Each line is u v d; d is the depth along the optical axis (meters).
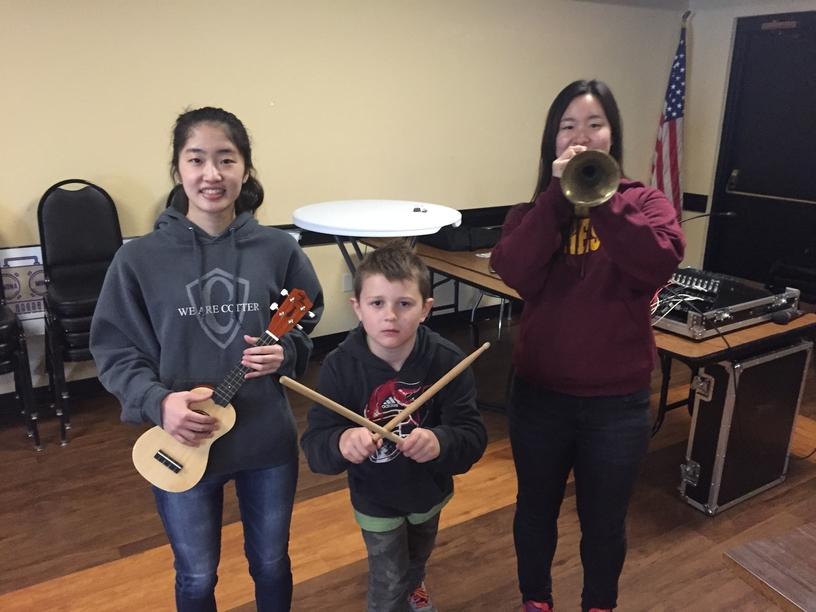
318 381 1.45
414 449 1.29
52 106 3.08
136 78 3.23
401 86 3.98
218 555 1.45
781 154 4.80
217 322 1.34
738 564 1.05
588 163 1.19
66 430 3.03
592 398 1.45
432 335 1.47
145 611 1.93
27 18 2.94
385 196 4.11
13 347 2.75
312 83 3.69
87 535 2.29
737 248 5.20
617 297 1.39
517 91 4.45
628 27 4.82
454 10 4.03
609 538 1.55
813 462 2.77
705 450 2.36
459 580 2.05
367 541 1.47
